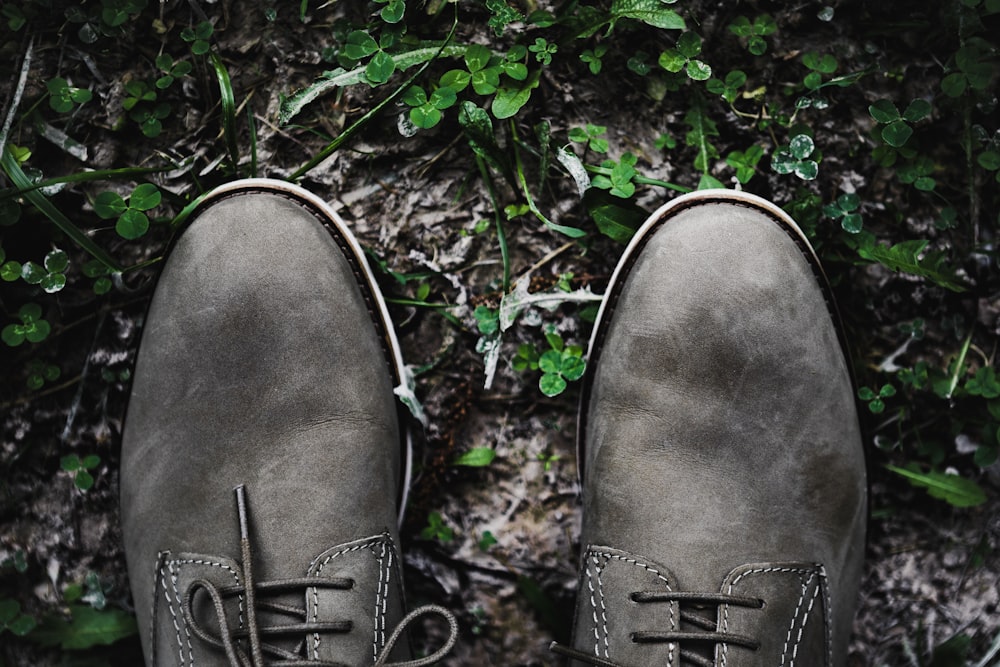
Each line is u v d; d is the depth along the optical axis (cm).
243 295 109
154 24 120
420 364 121
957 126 119
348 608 105
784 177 119
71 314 120
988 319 121
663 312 109
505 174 117
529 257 120
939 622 122
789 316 109
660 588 106
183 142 120
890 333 121
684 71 119
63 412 121
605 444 111
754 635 105
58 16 119
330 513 107
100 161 120
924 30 119
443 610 101
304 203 113
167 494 109
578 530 122
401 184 121
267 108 121
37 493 121
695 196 113
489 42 119
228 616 104
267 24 121
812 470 110
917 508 122
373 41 114
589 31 117
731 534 107
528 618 122
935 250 119
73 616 120
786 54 120
